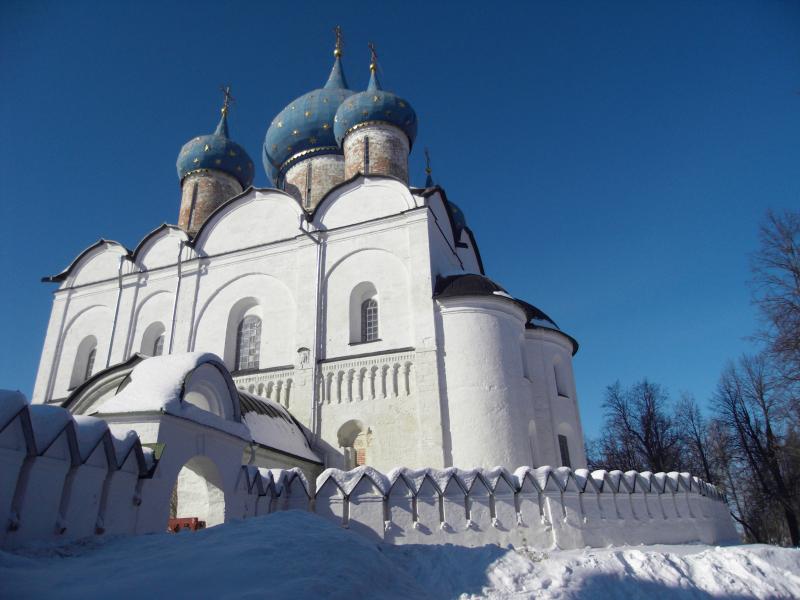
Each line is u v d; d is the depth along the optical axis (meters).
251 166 34.00
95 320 27.80
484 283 22.11
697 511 19.34
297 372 22.27
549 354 25.38
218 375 13.23
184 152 32.94
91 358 27.86
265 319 24.30
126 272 27.88
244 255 25.88
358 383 21.42
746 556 10.85
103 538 8.79
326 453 20.73
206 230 27.33
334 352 22.39
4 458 7.61
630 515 16.83
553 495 15.18
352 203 25.03
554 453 23.45
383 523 13.97
